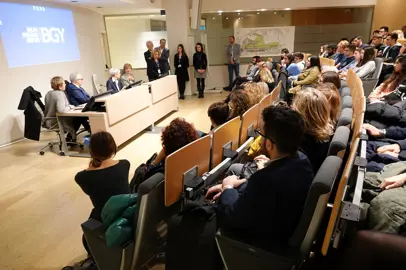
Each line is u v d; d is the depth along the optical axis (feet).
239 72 28.17
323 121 5.46
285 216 3.94
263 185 3.85
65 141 13.42
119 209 5.02
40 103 13.87
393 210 4.17
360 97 7.30
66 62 20.31
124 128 13.97
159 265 6.35
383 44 19.70
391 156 5.95
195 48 26.50
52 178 11.10
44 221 8.39
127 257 5.09
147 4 22.58
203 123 17.61
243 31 27.22
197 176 5.56
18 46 16.21
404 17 25.36
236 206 4.13
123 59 29.99
